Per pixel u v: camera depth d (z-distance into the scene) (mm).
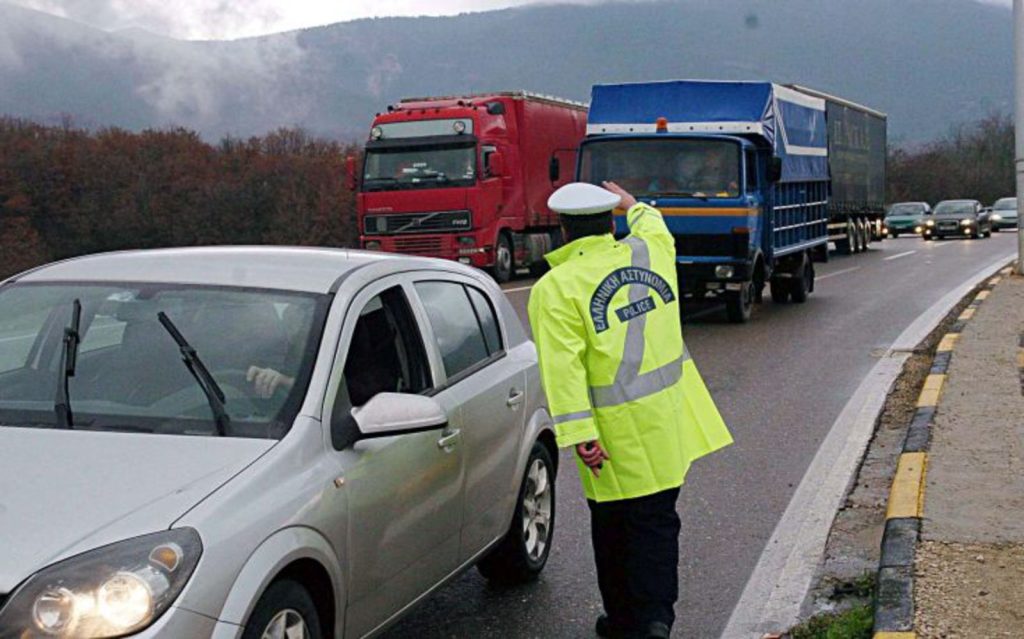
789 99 20688
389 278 5426
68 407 4586
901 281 26891
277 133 64062
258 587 3850
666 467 5238
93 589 3543
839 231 37156
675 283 5422
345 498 4406
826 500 8102
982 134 105500
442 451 5211
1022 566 5852
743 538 7289
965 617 5227
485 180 27906
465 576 6570
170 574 3645
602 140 18672
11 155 52656
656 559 5262
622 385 5176
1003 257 35781
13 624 3486
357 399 4828
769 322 19078
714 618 5973
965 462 7957
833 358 14812
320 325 4848
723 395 12328
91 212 54156
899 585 5598
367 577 4582
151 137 58656
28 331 5035
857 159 39438
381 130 28266
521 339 6551
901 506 6891
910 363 14109
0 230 51844
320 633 4285
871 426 10547
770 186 19531
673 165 18344
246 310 4953
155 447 4258
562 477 8906
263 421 4457
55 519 3773
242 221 58250
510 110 29891
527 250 30688
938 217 50719
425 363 5387
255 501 4027
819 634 5531
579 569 6711
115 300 5102
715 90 18578
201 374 4641
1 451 4230
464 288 6156
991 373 11773
